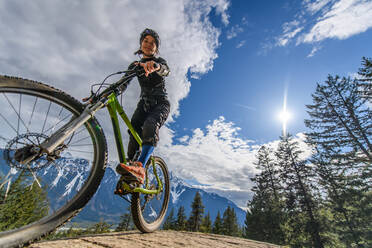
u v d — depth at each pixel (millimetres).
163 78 2465
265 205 32594
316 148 26625
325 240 21875
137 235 2244
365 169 21703
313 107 29234
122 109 2131
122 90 2023
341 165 23641
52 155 1321
